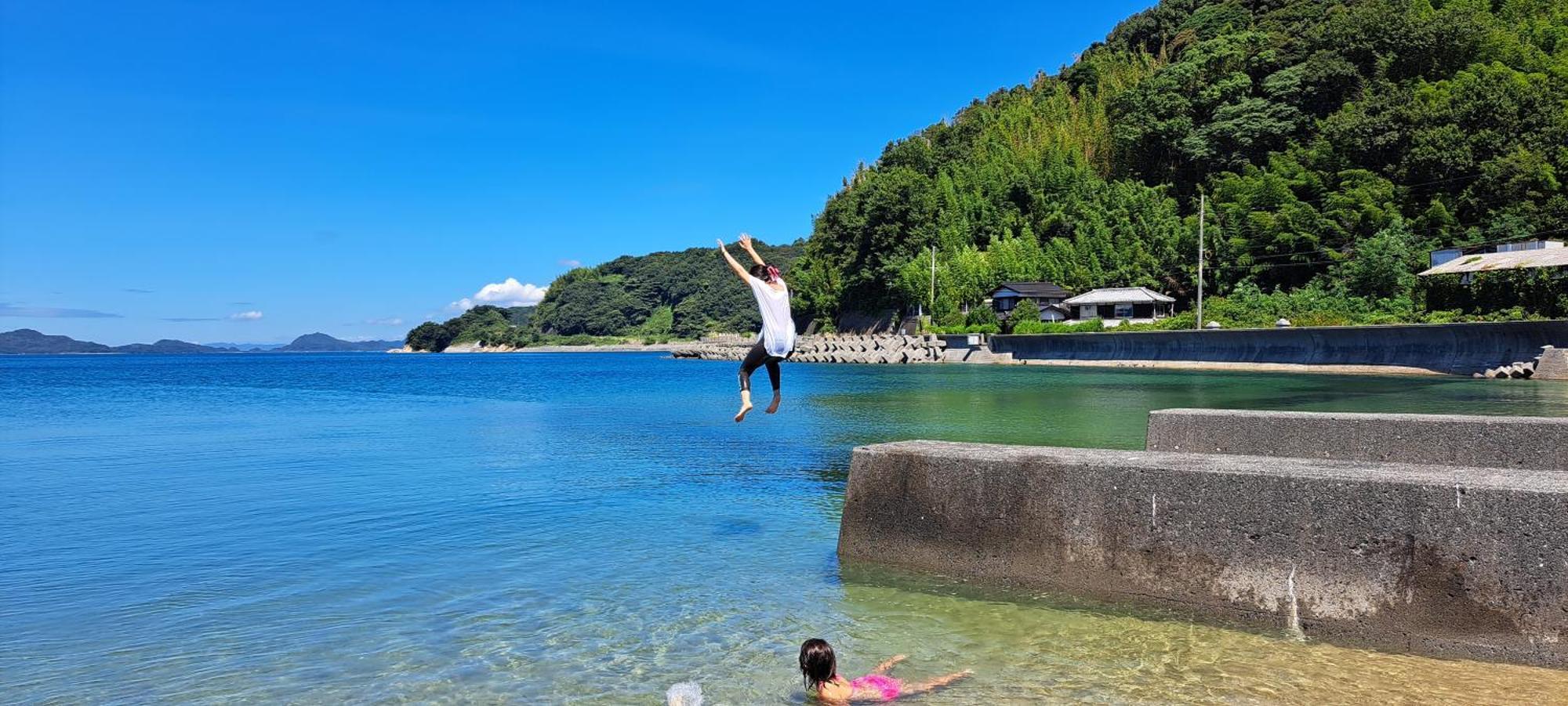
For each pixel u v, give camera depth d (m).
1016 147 93.94
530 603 6.96
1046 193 82.12
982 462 6.90
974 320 68.56
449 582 7.56
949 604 6.64
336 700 5.19
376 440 19.00
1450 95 58.19
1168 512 6.12
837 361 66.75
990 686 5.22
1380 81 65.31
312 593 7.27
